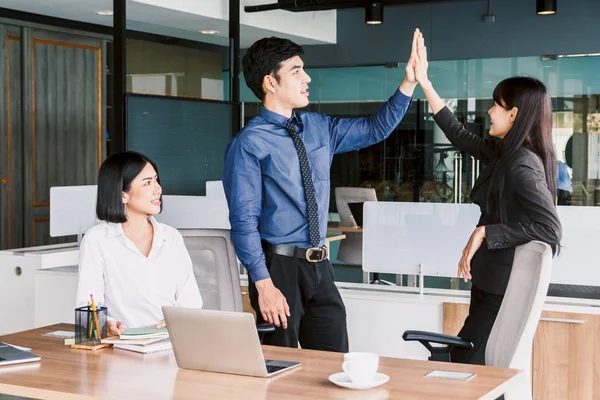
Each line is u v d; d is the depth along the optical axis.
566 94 6.89
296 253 3.23
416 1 7.18
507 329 2.65
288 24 7.21
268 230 3.27
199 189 6.09
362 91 7.38
